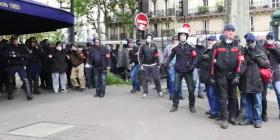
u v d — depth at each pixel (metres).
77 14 51.94
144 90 13.79
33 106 12.20
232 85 9.22
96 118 10.34
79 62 15.85
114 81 18.02
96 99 13.45
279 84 9.73
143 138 8.36
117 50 19.70
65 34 40.94
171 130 8.99
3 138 8.48
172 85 13.20
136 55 15.02
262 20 57.66
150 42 13.80
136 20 17.06
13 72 13.42
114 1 55.00
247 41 9.12
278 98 9.79
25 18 15.19
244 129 9.00
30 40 15.03
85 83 16.53
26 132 8.96
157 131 8.91
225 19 15.01
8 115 10.88
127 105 12.16
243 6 14.67
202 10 61.38
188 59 10.79
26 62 13.67
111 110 11.38
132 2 53.81
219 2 60.25
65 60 15.48
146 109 11.46
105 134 8.70
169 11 63.19
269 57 9.70
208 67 10.02
